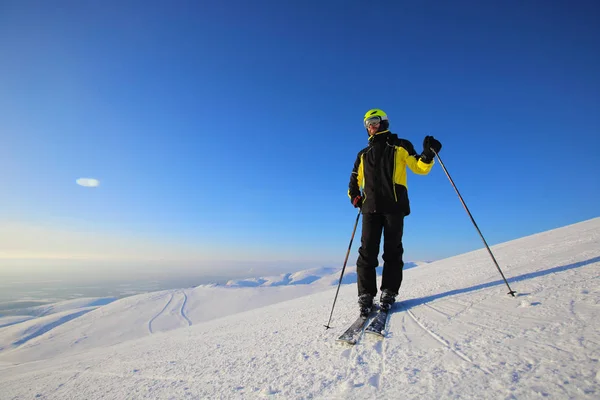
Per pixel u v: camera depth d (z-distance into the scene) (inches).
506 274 118.7
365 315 99.8
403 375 55.2
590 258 109.3
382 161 109.3
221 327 211.9
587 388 39.6
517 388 43.3
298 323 133.4
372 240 109.4
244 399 61.3
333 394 53.7
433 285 143.2
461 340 66.1
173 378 90.7
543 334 59.6
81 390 106.0
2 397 125.0
